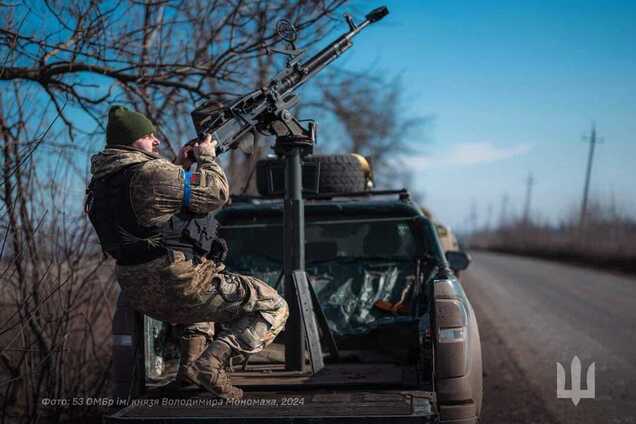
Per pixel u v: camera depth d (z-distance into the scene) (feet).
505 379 20.49
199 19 19.08
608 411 16.75
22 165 13.83
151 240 9.70
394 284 14.61
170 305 10.02
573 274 71.15
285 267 12.26
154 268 9.72
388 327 12.86
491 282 59.36
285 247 12.28
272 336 10.77
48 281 14.87
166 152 20.65
